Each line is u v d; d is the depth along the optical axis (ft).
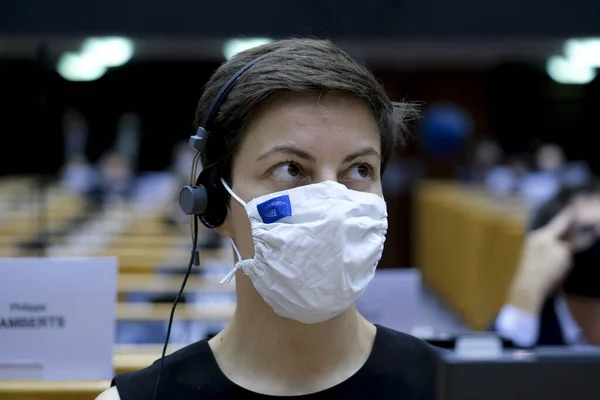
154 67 30.17
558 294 9.58
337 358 4.07
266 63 3.81
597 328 9.58
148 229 16.89
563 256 9.37
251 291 4.00
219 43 11.71
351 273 3.75
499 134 42.34
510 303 9.71
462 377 2.65
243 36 9.86
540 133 41.81
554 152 31.40
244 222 3.92
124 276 11.03
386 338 4.29
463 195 26.91
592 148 40.57
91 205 22.70
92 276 5.66
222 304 9.79
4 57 12.13
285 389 3.98
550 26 9.94
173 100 31.83
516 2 9.93
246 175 3.89
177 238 14.92
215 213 4.15
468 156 37.81
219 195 4.11
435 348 4.16
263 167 3.81
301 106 3.74
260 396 3.95
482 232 18.90
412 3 9.82
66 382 5.63
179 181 21.40
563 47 12.70
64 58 13.56
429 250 27.02
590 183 9.78
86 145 32.01
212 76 4.27
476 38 10.05
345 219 3.68
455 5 9.89
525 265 9.66
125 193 26.27
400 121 4.44
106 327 5.65
